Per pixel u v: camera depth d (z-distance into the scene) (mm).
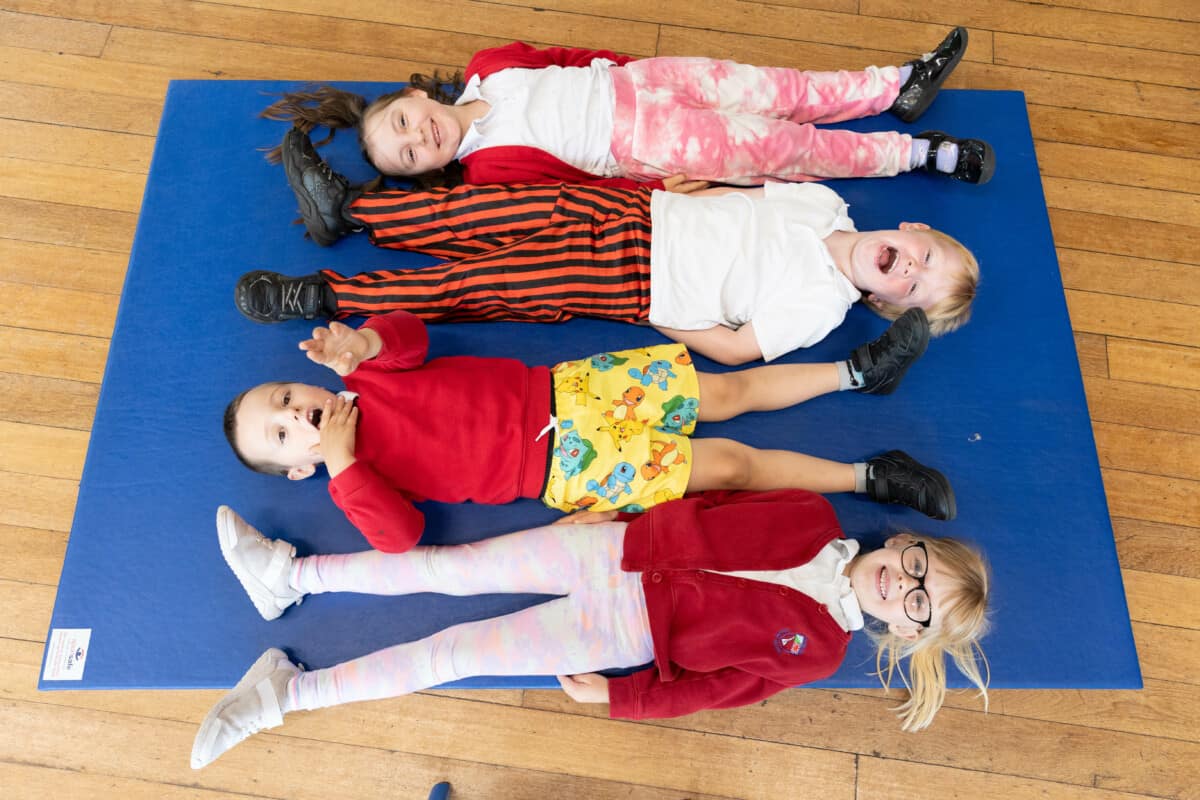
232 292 1782
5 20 2193
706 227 1667
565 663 1458
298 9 2229
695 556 1416
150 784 1649
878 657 1561
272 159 1875
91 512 1617
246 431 1485
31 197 2037
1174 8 2229
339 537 1612
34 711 1679
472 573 1512
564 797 1656
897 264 1654
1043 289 1833
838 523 1520
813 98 1921
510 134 1782
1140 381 1906
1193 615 1753
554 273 1641
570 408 1509
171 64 2172
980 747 1675
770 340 1667
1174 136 2127
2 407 1861
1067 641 1564
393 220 1723
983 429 1711
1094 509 1662
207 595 1574
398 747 1680
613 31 2234
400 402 1482
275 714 1460
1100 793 1650
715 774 1668
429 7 2234
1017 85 2174
